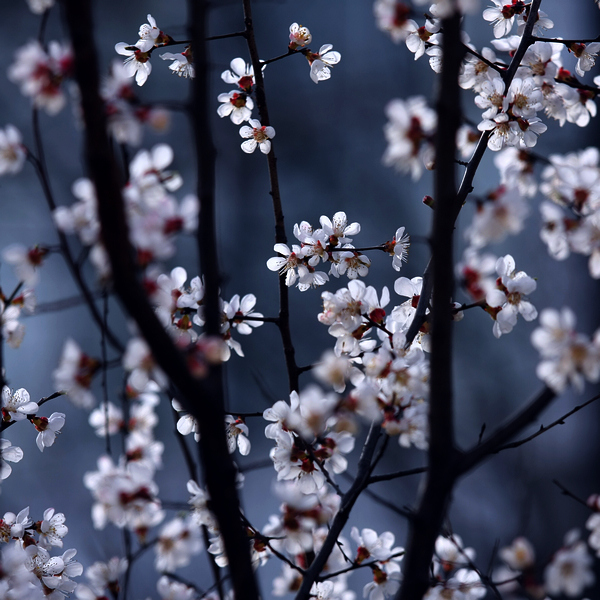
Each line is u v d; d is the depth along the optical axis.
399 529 4.11
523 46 2.51
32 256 2.37
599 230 2.41
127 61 2.54
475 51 2.51
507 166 2.46
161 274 2.44
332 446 2.45
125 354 2.34
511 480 3.87
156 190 2.34
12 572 2.42
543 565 2.40
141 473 2.39
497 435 2.34
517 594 2.42
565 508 3.76
